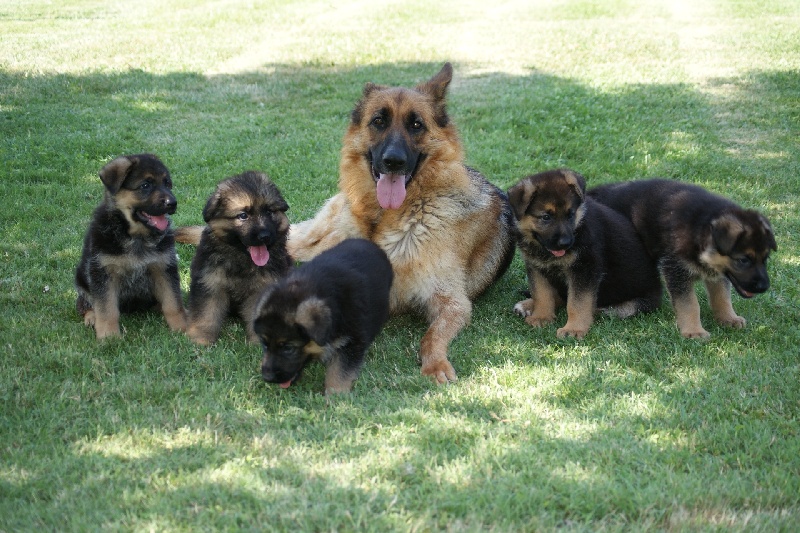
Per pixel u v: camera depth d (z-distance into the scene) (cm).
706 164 1058
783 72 1560
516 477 407
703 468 427
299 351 497
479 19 2356
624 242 663
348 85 1529
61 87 1444
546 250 638
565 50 1862
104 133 1170
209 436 451
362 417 477
